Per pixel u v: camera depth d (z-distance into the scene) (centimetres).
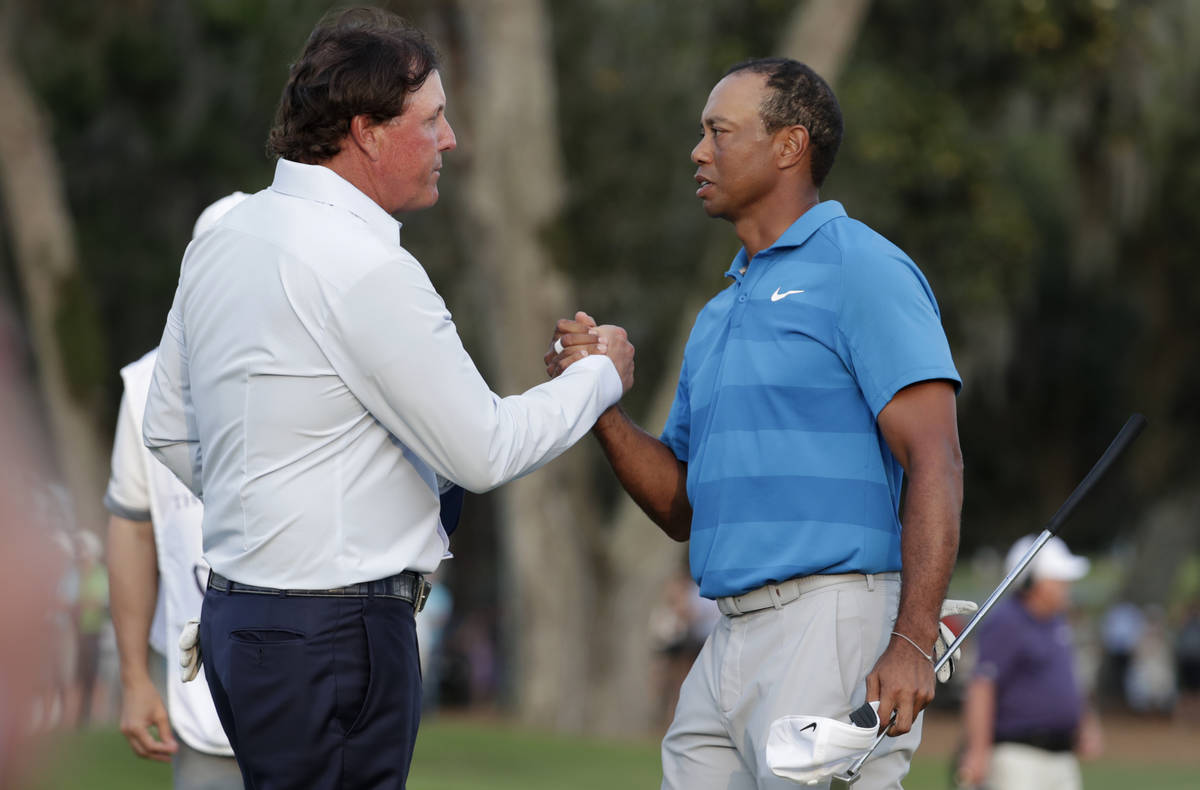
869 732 870
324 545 837
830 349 1003
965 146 5841
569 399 951
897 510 1059
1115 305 9050
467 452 848
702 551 1052
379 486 859
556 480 5781
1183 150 7388
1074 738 2159
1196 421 9594
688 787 1063
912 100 5788
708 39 6094
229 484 855
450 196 6012
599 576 5816
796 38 5309
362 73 878
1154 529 11194
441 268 6569
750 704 1010
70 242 5997
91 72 6225
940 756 5884
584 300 6394
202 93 6406
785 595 999
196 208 6856
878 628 994
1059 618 2173
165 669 1281
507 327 5497
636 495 1157
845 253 1010
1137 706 10212
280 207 877
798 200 1084
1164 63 5966
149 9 6162
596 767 4066
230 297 860
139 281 6919
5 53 5906
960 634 978
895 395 965
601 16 6344
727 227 5569
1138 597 11350
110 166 6825
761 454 1013
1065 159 6519
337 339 834
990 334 6212
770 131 1066
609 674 5747
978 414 9438
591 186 6431
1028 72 5788
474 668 9375
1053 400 9538
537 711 5691
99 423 6006
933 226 5956
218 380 859
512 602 5847
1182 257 8394
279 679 827
